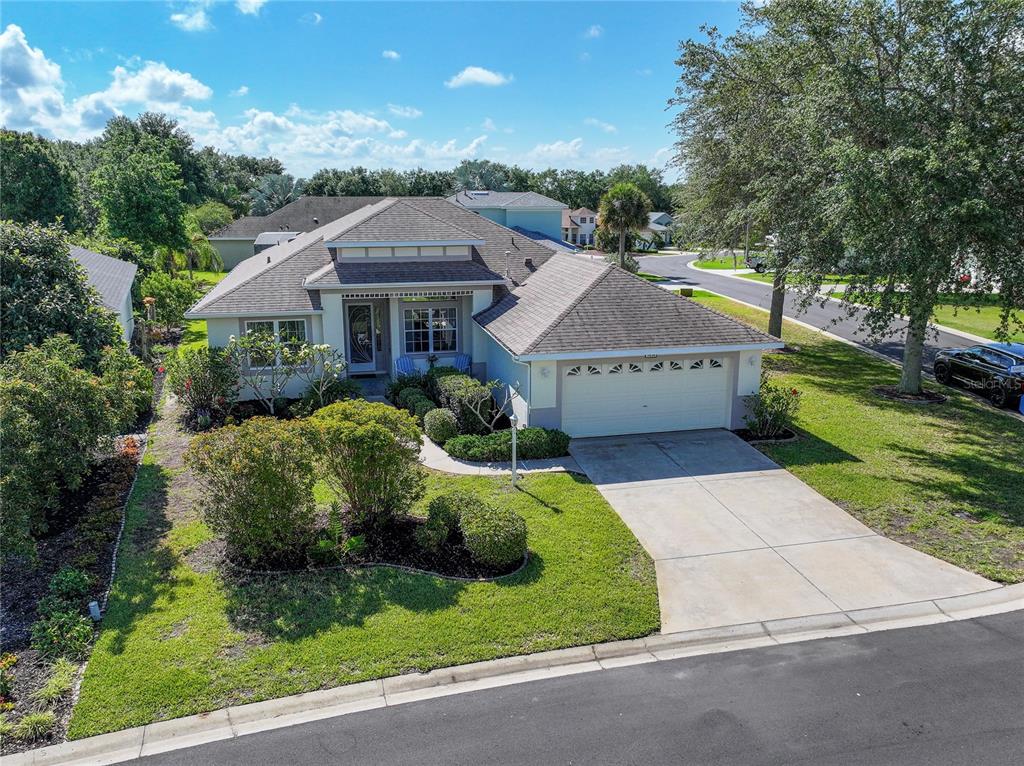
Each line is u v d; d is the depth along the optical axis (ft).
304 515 33.83
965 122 47.88
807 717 23.43
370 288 63.16
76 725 23.11
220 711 23.86
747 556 34.86
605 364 51.72
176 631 28.19
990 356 65.41
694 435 53.47
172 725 23.25
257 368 61.57
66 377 37.40
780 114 67.62
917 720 23.18
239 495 32.42
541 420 51.19
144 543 35.83
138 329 93.56
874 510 40.06
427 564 33.40
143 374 61.57
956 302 50.83
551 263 71.31
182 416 58.90
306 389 61.87
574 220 292.20
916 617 29.91
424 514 38.65
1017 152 46.37
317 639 27.63
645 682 25.61
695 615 29.84
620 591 31.30
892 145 50.80
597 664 26.81
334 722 23.49
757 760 21.42
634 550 35.14
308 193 262.47
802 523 38.50
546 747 22.13
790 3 60.44
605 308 53.57
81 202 157.07
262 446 32.22
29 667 26.17
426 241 66.69
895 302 50.80
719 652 27.53
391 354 68.23
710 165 84.84
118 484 43.34
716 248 88.69
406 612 29.45
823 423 57.00
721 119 81.05
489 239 78.33
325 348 59.00
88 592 31.07
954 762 21.20
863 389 68.33
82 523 37.93
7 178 133.39
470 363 67.62
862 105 52.19
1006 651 27.25
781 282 77.46
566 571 32.91
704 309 55.11
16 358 38.68
